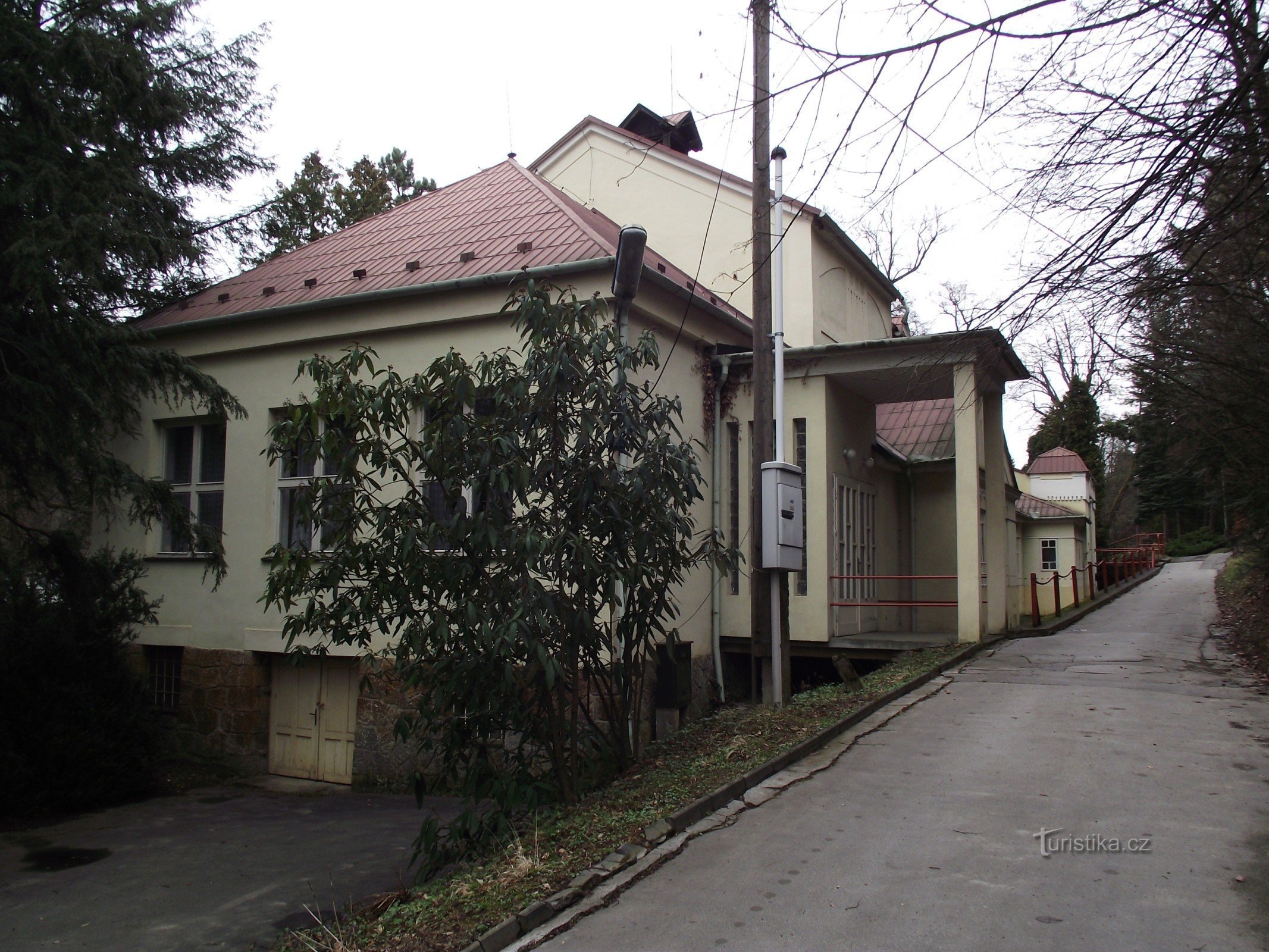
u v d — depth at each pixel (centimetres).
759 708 936
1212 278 689
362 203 3036
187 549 1295
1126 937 415
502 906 477
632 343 1085
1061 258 569
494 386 645
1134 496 5247
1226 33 498
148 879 796
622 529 653
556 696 705
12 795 1022
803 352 1258
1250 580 2180
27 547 1095
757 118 1004
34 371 922
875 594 1517
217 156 1368
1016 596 1786
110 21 996
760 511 996
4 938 668
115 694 1139
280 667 1227
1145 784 634
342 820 995
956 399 1238
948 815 587
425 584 620
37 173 873
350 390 626
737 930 439
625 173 1731
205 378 1060
